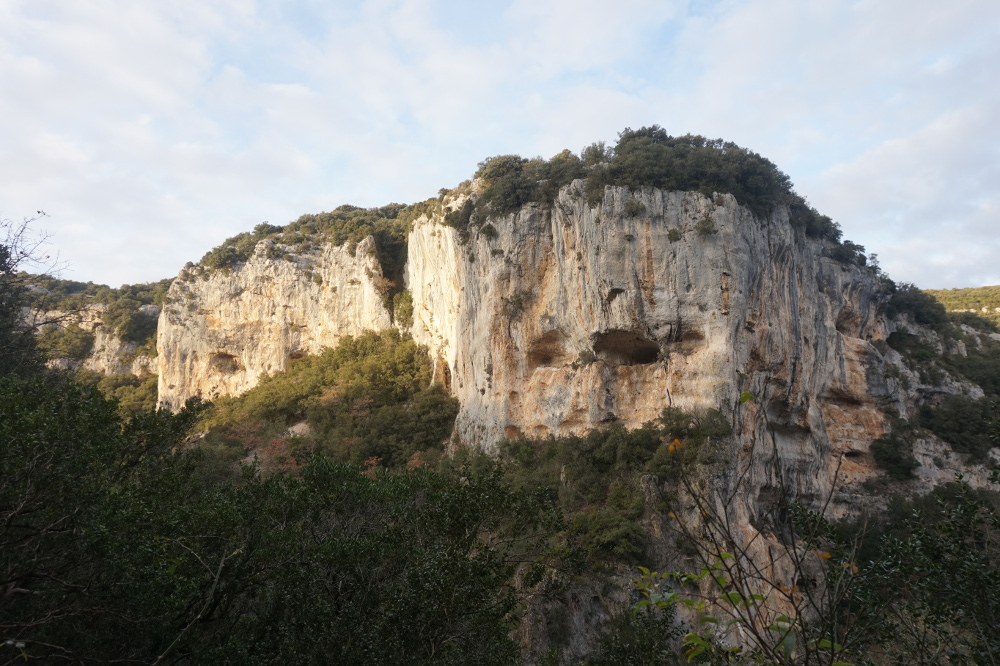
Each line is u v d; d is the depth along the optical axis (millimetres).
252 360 78812
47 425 14477
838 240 64188
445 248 60719
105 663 14758
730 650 8523
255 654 15414
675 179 46594
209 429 66875
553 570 26703
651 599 8609
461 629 17266
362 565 16859
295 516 18781
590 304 46875
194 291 82938
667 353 44750
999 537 14258
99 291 99250
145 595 14523
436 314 63250
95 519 14391
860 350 59875
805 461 48594
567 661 29734
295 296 78812
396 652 15453
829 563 9773
